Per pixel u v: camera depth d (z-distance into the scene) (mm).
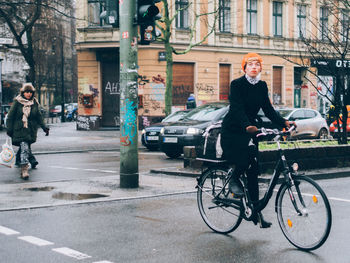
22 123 11398
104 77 32969
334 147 12047
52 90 80625
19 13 33250
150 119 31875
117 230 6527
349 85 13453
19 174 12203
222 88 35000
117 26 9617
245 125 5781
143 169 13188
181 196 8953
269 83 36969
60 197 8688
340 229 6531
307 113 21344
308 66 14711
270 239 6082
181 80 33094
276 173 5934
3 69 63438
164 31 24984
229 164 6152
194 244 5859
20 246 5762
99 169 13352
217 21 34125
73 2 33531
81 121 33125
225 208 6355
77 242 5941
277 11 37719
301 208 5625
